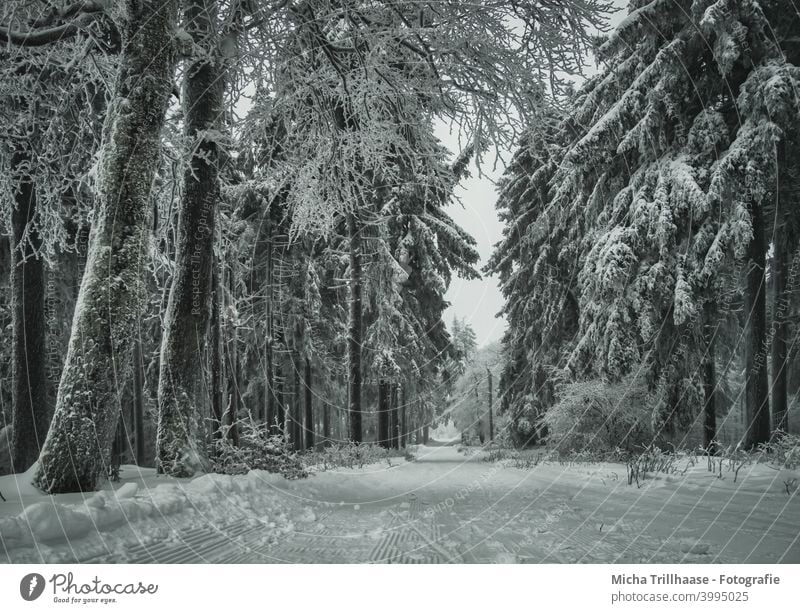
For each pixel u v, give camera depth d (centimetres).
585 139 1448
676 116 1355
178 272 906
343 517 609
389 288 2158
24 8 850
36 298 1132
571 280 2164
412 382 2595
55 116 1013
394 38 963
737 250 1160
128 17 724
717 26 1183
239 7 892
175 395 851
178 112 970
